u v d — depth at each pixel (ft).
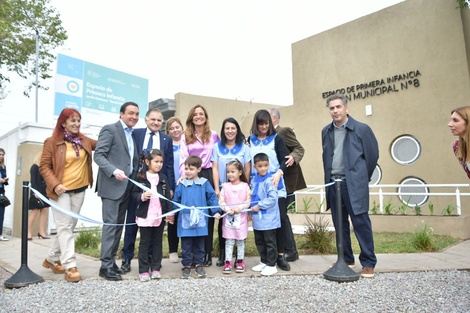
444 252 17.93
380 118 30.42
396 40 29.91
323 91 34.30
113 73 39.83
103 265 13.34
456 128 11.87
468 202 25.88
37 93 42.83
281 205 14.74
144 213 13.19
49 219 26.27
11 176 28.50
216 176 15.39
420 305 10.28
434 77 27.81
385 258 16.42
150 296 11.21
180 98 48.55
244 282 12.78
